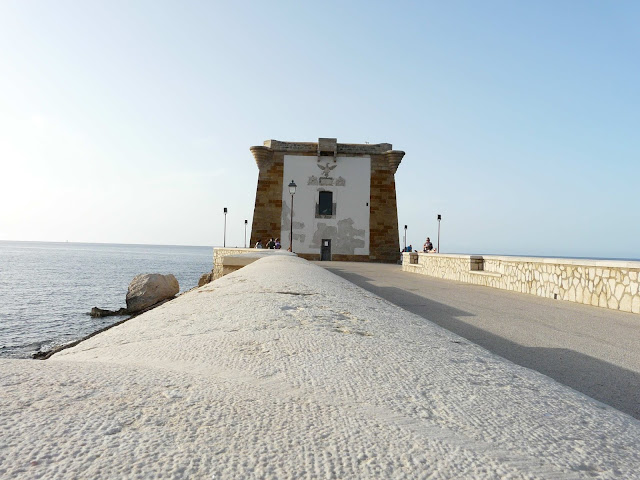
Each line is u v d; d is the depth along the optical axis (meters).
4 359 2.22
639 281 8.06
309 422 1.73
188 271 79.75
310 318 4.05
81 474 1.23
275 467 1.37
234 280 7.55
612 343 5.52
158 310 4.89
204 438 1.50
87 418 1.55
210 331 3.52
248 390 2.06
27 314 28.95
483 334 5.96
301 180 40.50
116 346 3.23
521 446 1.70
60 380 1.91
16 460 1.26
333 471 1.38
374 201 40.81
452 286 14.25
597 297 9.23
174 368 2.45
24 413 1.54
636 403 3.30
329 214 40.56
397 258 40.50
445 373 2.64
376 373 2.50
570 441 1.80
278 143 40.44
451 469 1.46
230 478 1.28
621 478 1.53
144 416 1.62
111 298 38.84
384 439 1.64
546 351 4.99
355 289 7.61
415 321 4.77
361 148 40.91
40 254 161.12
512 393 2.38
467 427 1.83
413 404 2.05
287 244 40.03
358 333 3.58
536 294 11.60
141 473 1.26
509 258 13.20
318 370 2.49
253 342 3.11
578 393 2.64
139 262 113.25
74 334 22.98
